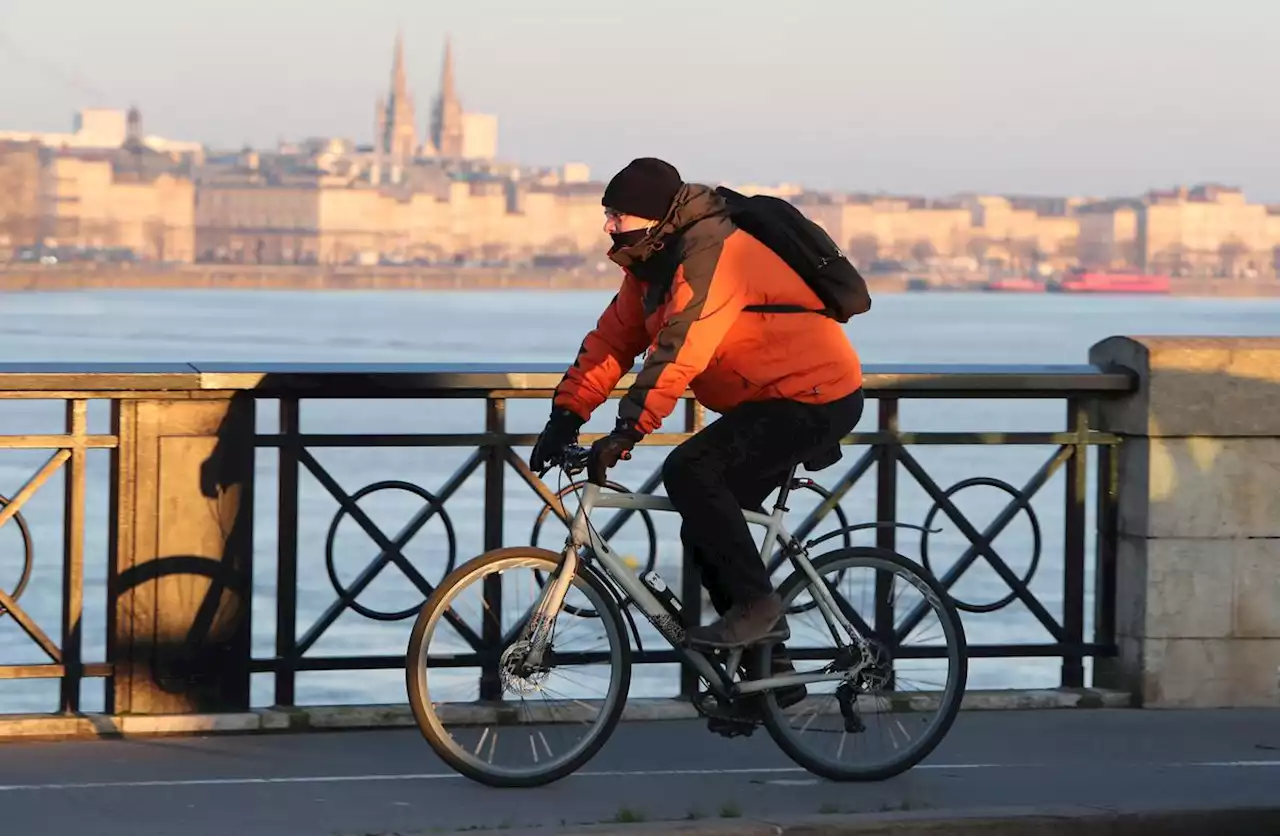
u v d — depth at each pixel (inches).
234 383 426.6
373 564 447.8
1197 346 488.1
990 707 489.7
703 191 379.9
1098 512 503.5
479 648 445.1
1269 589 495.5
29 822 359.6
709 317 373.1
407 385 438.0
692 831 347.9
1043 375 479.2
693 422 466.6
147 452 430.9
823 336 388.2
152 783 392.2
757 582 392.2
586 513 394.9
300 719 442.9
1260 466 493.4
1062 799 392.5
